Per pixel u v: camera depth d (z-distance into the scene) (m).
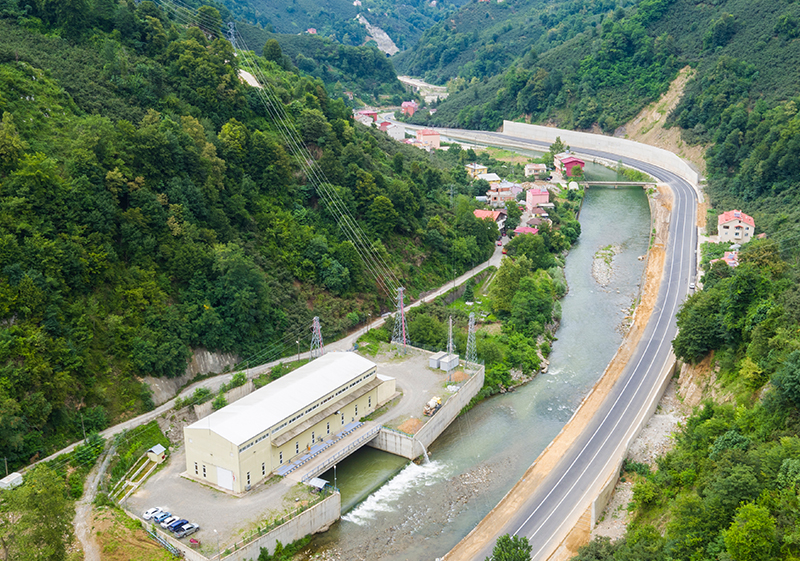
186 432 89.94
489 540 83.00
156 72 143.75
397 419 108.12
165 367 104.38
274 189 143.25
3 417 80.56
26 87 118.75
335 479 98.25
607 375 124.19
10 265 92.81
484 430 112.25
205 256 116.50
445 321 143.12
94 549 75.12
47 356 90.44
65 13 144.75
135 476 90.38
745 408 85.94
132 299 105.62
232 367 114.62
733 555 59.34
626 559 67.62
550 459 99.75
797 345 83.75
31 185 100.38
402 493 95.31
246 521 81.88
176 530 78.75
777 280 108.31
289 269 133.75
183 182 122.31
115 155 114.62
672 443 101.50
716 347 112.38
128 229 109.31
